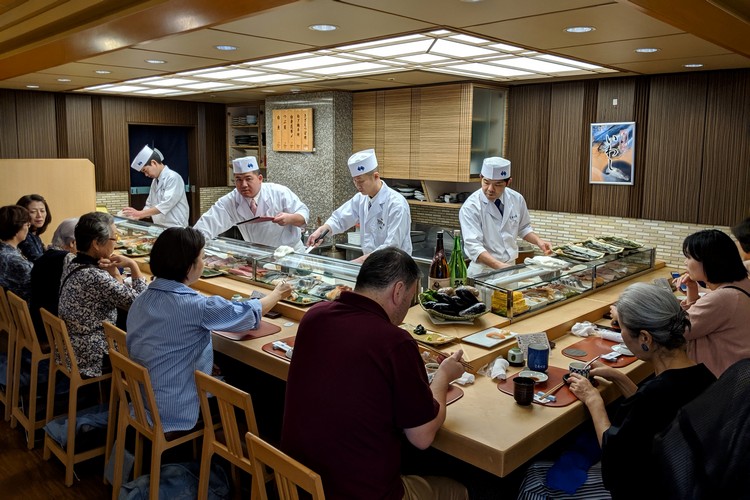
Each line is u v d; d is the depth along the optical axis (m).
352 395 1.70
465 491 2.19
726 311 2.40
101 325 3.06
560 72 5.24
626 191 5.59
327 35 3.59
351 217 4.77
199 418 2.66
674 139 5.24
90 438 3.10
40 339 3.48
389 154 6.67
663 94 5.26
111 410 2.93
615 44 3.78
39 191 6.23
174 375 2.54
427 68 5.02
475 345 2.60
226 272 3.80
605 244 3.97
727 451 1.28
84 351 3.00
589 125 5.74
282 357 2.60
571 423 2.11
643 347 1.90
